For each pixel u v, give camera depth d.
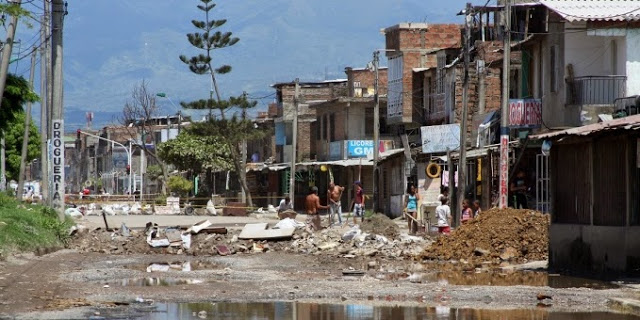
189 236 41.47
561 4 49.16
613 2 49.50
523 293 22.28
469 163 58.12
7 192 68.50
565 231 30.27
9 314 18.48
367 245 38.78
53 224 40.88
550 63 50.66
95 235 43.75
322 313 19.27
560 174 30.84
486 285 25.08
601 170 27.97
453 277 28.11
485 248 36.09
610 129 25.58
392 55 85.44
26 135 69.25
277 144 108.44
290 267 32.38
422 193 59.78
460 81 67.50
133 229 48.69
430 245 38.09
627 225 26.45
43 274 27.78
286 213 52.94
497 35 58.19
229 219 67.44
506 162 43.09
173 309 19.75
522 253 35.59
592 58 48.22
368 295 22.23
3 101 45.28
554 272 29.50
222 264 33.47
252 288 23.80
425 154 65.44
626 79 46.97
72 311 19.06
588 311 19.75
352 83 101.44
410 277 28.12
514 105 51.25
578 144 29.48
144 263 33.84
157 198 100.50
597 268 28.17
